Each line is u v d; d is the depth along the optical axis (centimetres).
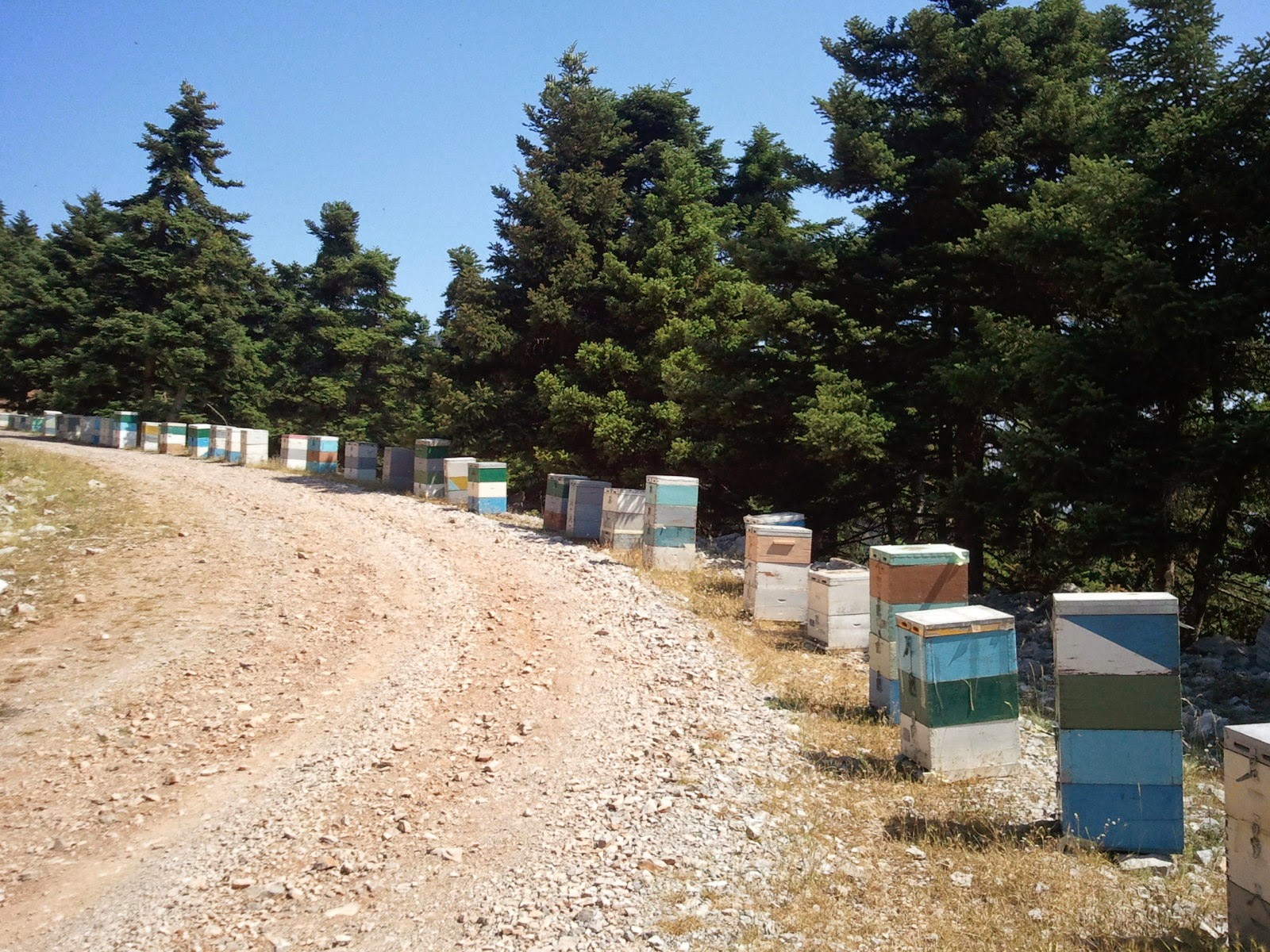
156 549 1655
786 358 2219
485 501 2220
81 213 5581
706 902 577
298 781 816
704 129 3947
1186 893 570
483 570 1586
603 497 1828
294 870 663
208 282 4662
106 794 810
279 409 4994
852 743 859
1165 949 500
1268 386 1415
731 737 874
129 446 3584
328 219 5372
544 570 1592
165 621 1280
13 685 1062
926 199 2036
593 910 573
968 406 1873
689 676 1066
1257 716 1005
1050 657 1258
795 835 668
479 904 599
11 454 2516
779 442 2244
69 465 2459
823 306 2034
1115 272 1235
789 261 2167
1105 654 634
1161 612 630
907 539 2444
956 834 662
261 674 1094
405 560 1652
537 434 3170
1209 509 1418
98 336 4344
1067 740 639
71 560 1567
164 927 599
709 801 728
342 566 1602
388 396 4803
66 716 975
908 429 2041
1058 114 1816
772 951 515
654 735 882
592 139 3375
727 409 2159
